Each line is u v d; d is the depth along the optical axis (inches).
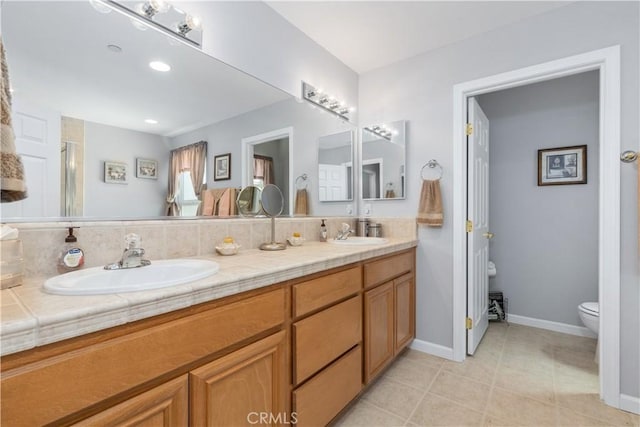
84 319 25.1
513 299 115.5
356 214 104.7
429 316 90.2
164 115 53.8
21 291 31.0
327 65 91.0
